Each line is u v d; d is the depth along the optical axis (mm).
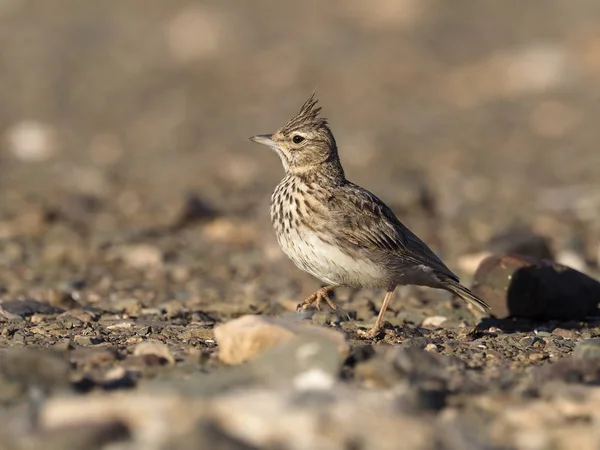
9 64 36000
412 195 20328
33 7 43531
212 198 21641
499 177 23641
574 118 29016
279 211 10422
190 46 37906
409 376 7301
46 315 11031
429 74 34250
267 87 33531
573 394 7000
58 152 26781
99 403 6355
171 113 31047
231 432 6152
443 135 28078
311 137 10547
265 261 15828
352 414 6273
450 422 6406
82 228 18578
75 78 34719
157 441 5992
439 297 12758
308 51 37062
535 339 9531
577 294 11289
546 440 6254
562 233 18297
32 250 16375
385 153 26125
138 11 43312
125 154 26875
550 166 24672
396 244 10188
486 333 10234
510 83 32531
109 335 9766
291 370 7199
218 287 13852
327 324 10383
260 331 7879
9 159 26031
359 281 10242
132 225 19078
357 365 7578
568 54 34156
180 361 8102
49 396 6953
